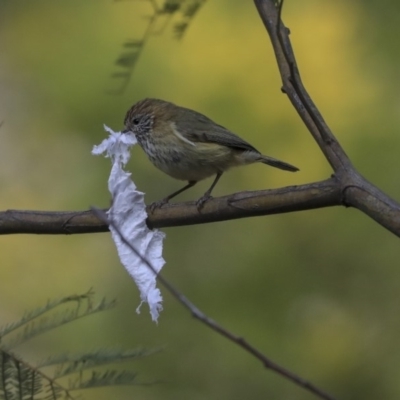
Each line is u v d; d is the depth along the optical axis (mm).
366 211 5781
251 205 6328
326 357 11250
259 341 11023
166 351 11117
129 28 12469
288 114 11562
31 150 12703
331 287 11445
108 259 12594
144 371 10969
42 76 12711
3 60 13023
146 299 6648
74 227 6770
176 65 11945
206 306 11227
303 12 12008
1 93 13320
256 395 11070
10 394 5020
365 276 11500
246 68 11844
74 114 12375
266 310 11219
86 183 12250
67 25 12859
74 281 12406
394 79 11547
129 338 11164
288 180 11586
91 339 10914
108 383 5137
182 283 11453
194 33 12047
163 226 6762
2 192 12680
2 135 12891
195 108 11672
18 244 12812
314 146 11445
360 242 11516
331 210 11617
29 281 12547
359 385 11258
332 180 5984
